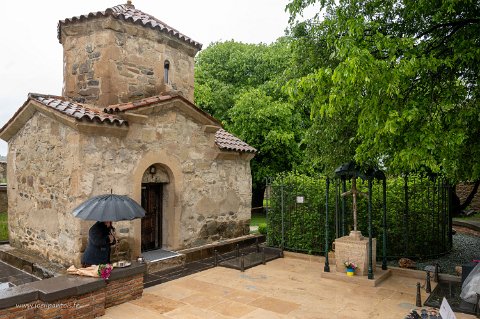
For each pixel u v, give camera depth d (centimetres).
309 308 651
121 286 673
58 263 857
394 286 776
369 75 561
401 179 1075
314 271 895
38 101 874
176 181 1009
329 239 1028
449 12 677
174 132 1005
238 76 2295
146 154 930
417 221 1034
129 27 999
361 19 635
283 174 1162
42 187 919
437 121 609
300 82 639
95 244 702
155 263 888
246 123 1911
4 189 1683
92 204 662
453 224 1716
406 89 654
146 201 1000
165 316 616
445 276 812
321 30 937
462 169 778
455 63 697
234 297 709
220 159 1162
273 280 821
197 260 1005
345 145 989
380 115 608
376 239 934
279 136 1822
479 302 601
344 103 629
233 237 1207
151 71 1061
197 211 1077
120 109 859
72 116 781
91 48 991
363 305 665
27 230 989
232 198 1209
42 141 919
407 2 716
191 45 1172
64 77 1073
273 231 1138
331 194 1036
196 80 2206
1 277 855
